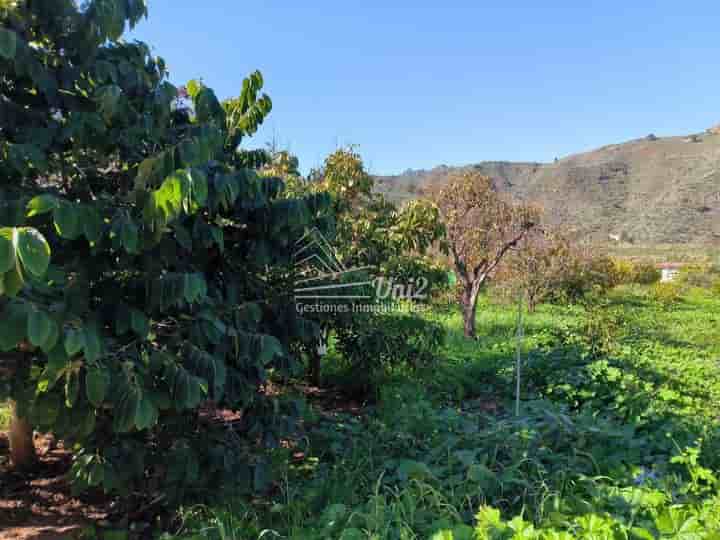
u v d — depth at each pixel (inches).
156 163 82.4
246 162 135.3
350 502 111.3
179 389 81.7
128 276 92.2
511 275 452.4
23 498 121.9
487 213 347.3
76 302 77.8
